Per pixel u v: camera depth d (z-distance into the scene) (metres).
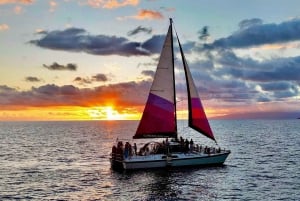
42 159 73.94
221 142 119.00
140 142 126.75
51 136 163.12
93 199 39.44
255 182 47.59
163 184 45.66
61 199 39.56
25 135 172.50
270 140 128.75
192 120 56.38
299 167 61.09
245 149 93.06
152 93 55.78
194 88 56.72
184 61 57.22
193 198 39.41
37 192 42.72
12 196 40.91
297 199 39.22
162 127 55.66
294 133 179.50
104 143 118.62
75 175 53.31
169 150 54.19
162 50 55.88
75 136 162.75
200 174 51.31
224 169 55.62
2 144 115.12
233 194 41.22
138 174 51.34
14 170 59.06
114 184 46.06
